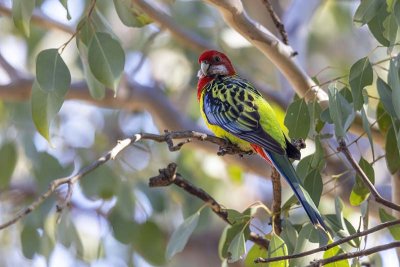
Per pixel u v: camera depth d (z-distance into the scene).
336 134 8.25
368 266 9.59
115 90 8.73
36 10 15.12
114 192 13.06
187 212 13.62
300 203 8.78
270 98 14.55
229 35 15.25
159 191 13.46
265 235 9.41
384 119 9.21
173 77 16.14
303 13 15.21
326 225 8.52
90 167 7.52
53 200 12.94
